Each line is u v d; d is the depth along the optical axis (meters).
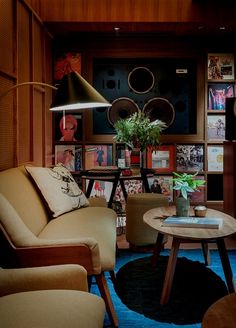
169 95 5.20
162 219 2.68
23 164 3.38
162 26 4.39
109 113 5.09
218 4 4.23
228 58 5.03
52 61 4.89
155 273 2.90
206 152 5.09
